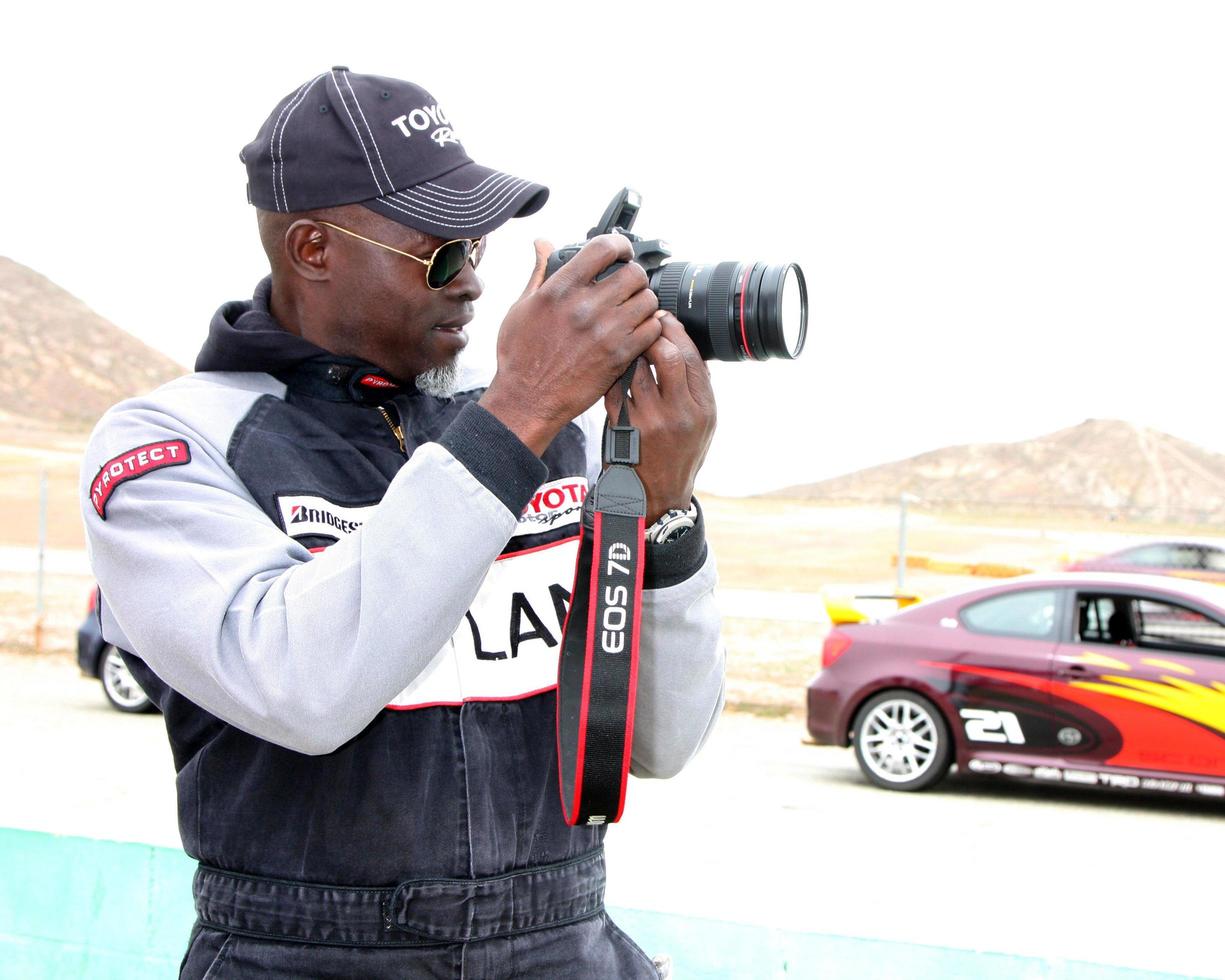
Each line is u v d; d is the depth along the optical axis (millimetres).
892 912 4961
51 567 23203
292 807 1371
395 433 1538
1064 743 7824
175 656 1291
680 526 1472
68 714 10039
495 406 1283
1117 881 5820
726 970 3064
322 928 1353
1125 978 2852
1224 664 7617
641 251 1491
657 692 1524
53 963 3428
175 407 1438
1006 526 47906
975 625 8219
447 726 1392
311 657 1229
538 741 1453
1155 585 8086
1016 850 6469
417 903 1348
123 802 6660
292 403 1506
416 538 1229
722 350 1458
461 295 1538
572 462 1580
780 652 13828
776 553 33219
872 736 8312
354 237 1484
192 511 1345
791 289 1479
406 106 1500
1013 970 2916
